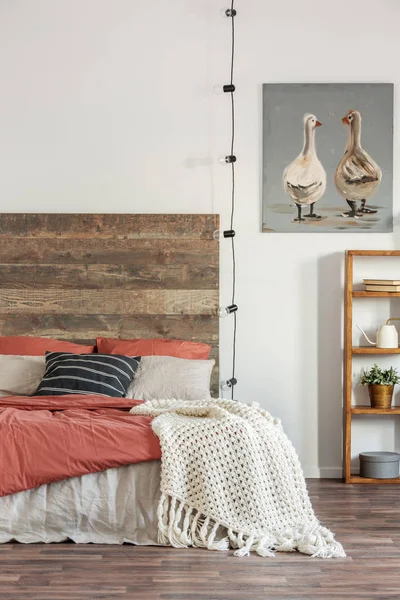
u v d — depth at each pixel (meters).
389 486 4.44
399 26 4.75
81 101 4.74
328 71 4.75
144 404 3.82
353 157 4.75
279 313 4.76
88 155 4.75
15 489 3.26
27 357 4.40
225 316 4.76
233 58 4.74
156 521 3.31
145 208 4.76
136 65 4.74
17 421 3.38
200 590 2.74
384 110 4.75
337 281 4.76
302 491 3.40
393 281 4.55
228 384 4.73
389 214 4.76
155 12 4.73
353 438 4.76
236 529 3.26
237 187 4.76
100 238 4.73
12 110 4.73
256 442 3.37
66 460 3.27
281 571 2.94
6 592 2.71
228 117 4.74
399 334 4.77
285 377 4.76
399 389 4.78
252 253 4.77
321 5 4.74
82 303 4.73
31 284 4.73
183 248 4.73
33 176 4.75
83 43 4.73
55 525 3.30
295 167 4.75
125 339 4.71
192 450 3.32
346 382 4.58
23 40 4.72
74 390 4.03
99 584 2.80
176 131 4.75
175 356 4.53
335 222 4.76
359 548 3.21
